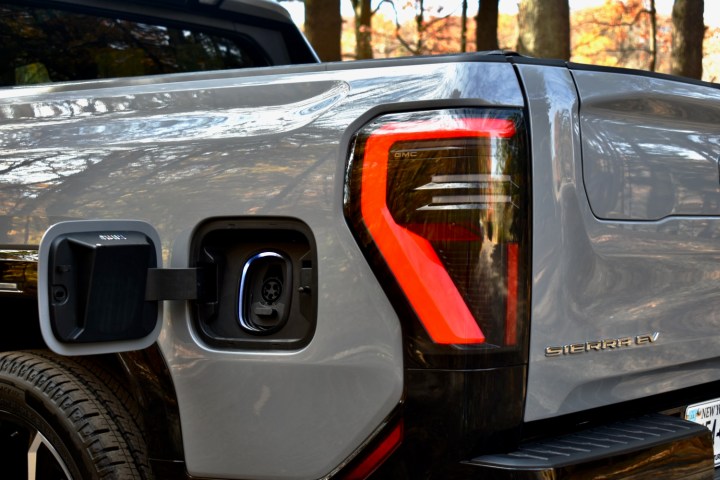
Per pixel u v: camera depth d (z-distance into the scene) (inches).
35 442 96.2
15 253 97.7
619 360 86.6
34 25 137.6
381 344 78.0
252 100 87.5
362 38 685.9
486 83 78.0
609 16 1175.0
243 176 85.0
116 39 147.6
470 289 76.0
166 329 87.9
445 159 76.4
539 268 79.0
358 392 79.3
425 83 78.7
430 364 76.2
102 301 81.0
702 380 98.0
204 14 155.0
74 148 96.0
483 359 76.3
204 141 87.9
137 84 96.0
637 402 92.6
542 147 79.6
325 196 80.4
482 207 76.1
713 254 95.4
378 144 78.3
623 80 87.9
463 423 76.2
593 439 83.9
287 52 169.0
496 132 77.0
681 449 87.0
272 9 162.7
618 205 86.0
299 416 82.2
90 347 81.4
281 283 85.4
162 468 89.4
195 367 86.7
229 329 86.6
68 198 95.0
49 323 79.7
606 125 85.8
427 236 76.4
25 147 99.7
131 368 90.0
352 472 80.4
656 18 1082.7
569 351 81.7
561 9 454.0
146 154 90.9
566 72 83.4
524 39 460.1
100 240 81.4
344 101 81.4
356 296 78.9
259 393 84.0
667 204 90.9
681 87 93.9
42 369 96.2
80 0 140.9
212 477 86.8
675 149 92.3
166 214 88.6
